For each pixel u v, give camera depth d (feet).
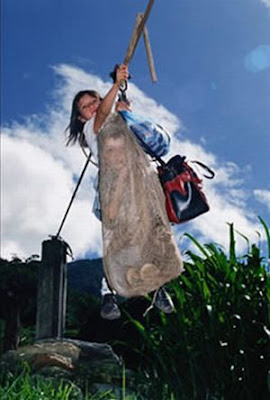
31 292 37.58
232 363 17.29
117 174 14.14
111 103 14.44
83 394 21.39
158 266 13.80
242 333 17.21
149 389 18.40
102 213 14.20
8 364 24.34
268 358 16.98
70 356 25.48
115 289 13.97
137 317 29.73
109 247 13.99
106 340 31.94
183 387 17.78
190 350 17.71
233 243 18.49
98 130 14.73
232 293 17.98
